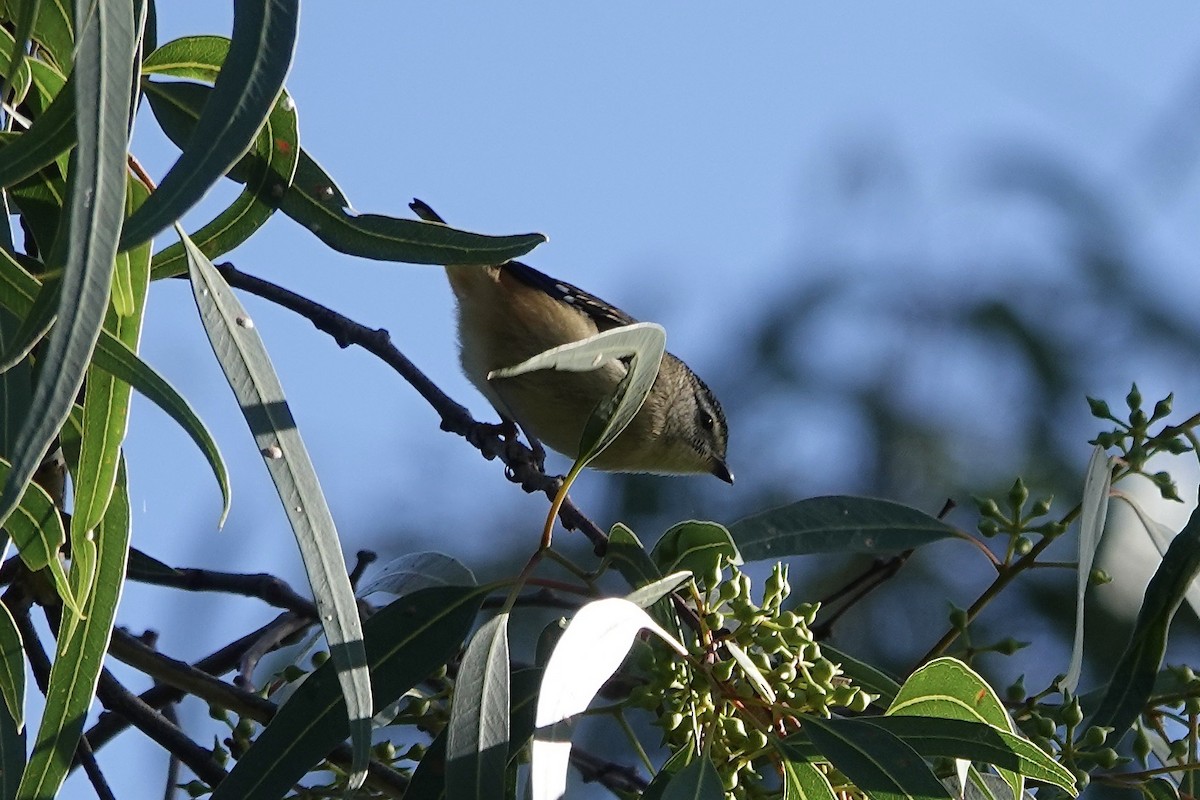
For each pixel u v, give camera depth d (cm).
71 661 565
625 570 596
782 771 534
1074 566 652
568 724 482
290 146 605
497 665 529
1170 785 609
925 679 575
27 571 654
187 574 748
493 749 514
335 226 607
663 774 525
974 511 1132
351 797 484
